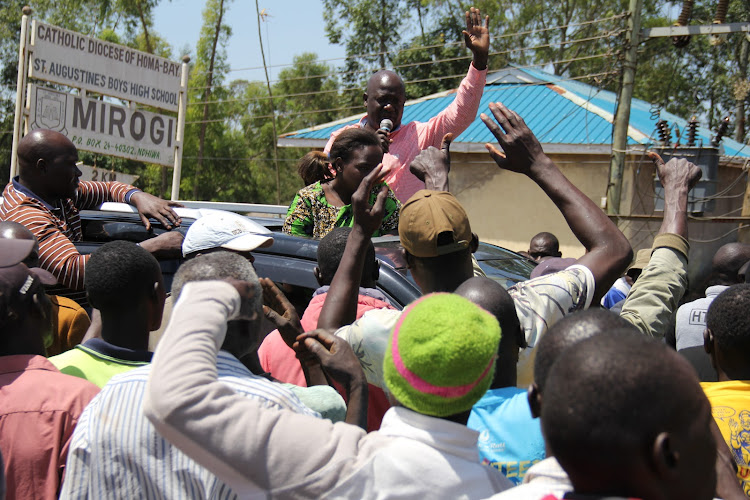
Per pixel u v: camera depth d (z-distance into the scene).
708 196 10.23
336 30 30.47
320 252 3.21
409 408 1.73
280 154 34.78
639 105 17.25
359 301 3.06
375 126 4.98
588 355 1.32
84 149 9.89
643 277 2.85
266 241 3.32
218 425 1.62
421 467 1.67
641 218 11.08
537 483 1.54
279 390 1.99
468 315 1.69
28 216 4.08
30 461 2.23
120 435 1.96
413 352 1.66
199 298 1.79
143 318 2.53
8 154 30.97
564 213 2.69
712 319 2.53
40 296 2.51
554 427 1.32
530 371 2.47
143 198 4.36
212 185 32.94
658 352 1.31
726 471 2.07
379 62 30.08
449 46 25.27
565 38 28.89
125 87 10.37
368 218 2.63
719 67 24.50
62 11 31.00
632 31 11.17
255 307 2.04
